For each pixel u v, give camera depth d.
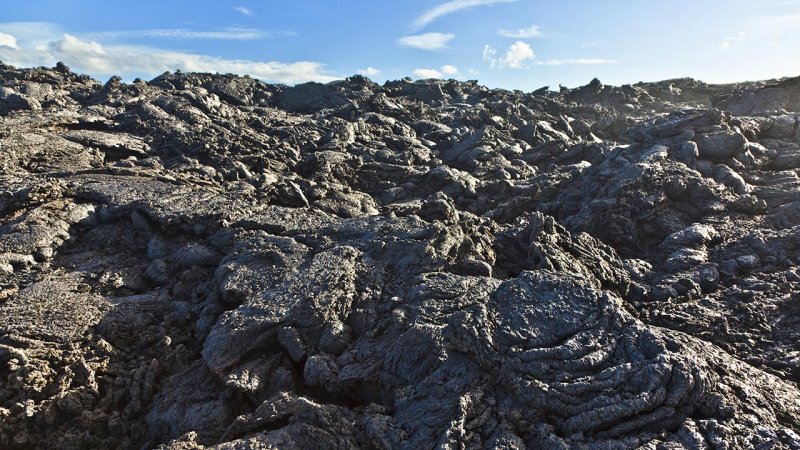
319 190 25.88
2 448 12.24
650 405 9.48
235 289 15.24
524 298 12.18
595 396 9.80
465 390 10.52
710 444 8.88
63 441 12.42
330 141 37.56
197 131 37.56
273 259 16.73
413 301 13.95
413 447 9.68
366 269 15.66
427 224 18.42
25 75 50.41
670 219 19.64
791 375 11.37
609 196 20.52
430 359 11.44
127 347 14.84
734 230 18.02
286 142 38.22
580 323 11.44
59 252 19.64
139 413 13.29
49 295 16.22
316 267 15.62
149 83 53.62
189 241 20.00
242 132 40.06
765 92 33.62
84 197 22.89
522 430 9.79
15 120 35.72
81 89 50.84
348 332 13.49
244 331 13.09
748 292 14.20
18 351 13.59
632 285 15.70
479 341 11.06
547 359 10.52
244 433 10.70
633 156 22.98
